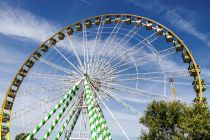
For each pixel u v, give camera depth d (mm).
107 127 46125
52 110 44500
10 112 59219
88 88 47062
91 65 50656
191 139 39688
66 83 51500
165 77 49562
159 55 50656
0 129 57688
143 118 44594
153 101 44531
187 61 52031
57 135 47562
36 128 43469
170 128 42750
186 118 40594
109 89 49969
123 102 48500
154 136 42688
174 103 43312
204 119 39656
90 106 44281
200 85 50094
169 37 53031
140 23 55719
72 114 49188
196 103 43688
